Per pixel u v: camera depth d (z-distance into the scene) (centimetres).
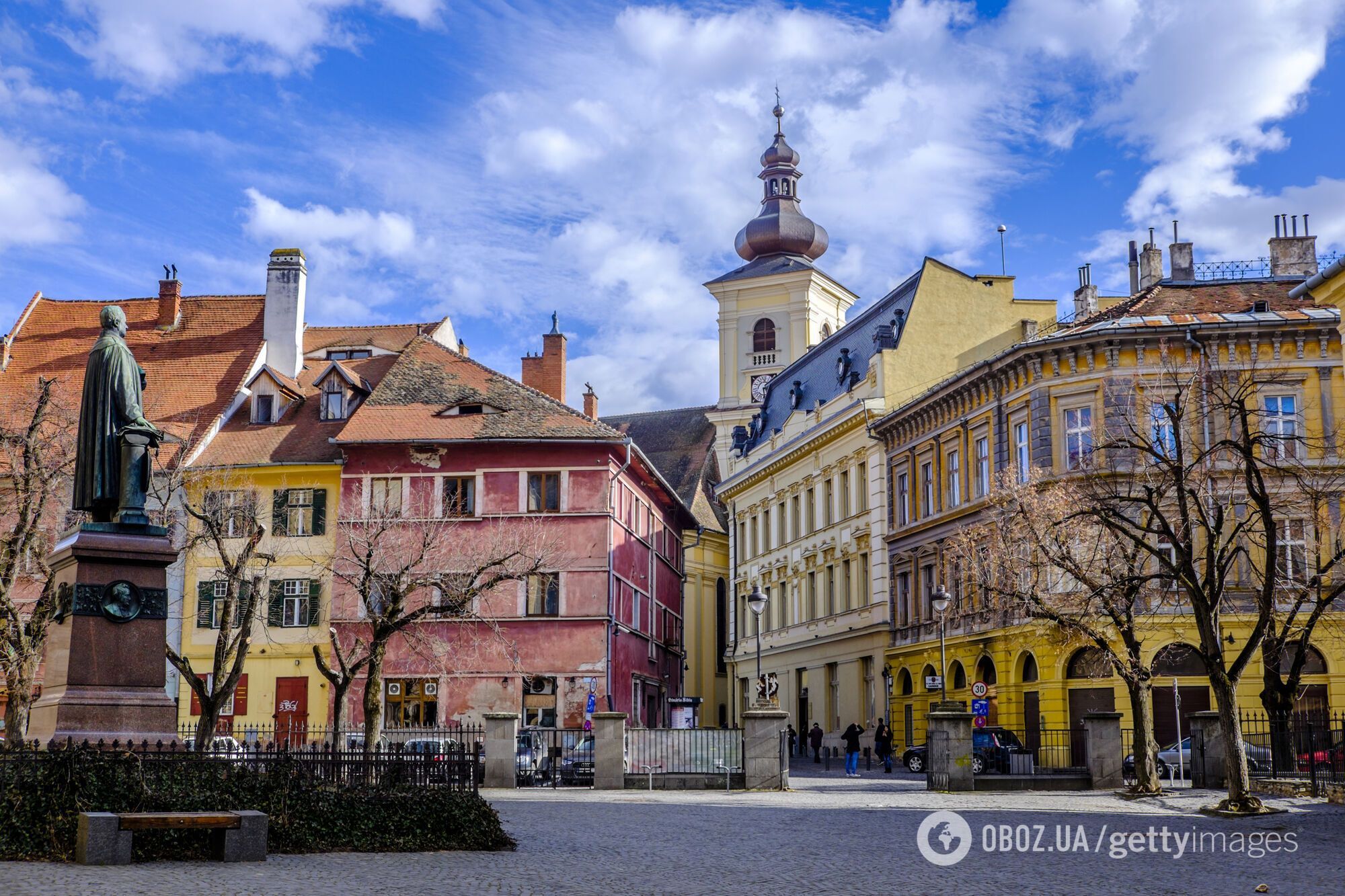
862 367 7206
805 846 2231
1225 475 4912
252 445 6091
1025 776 3806
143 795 1878
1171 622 5097
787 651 7869
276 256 6706
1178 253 6044
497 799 3412
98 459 2156
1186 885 1777
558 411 6084
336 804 2039
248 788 1977
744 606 8744
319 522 5919
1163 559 3192
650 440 11544
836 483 7294
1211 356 5225
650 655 6931
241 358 6550
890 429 6625
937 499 6222
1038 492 4744
